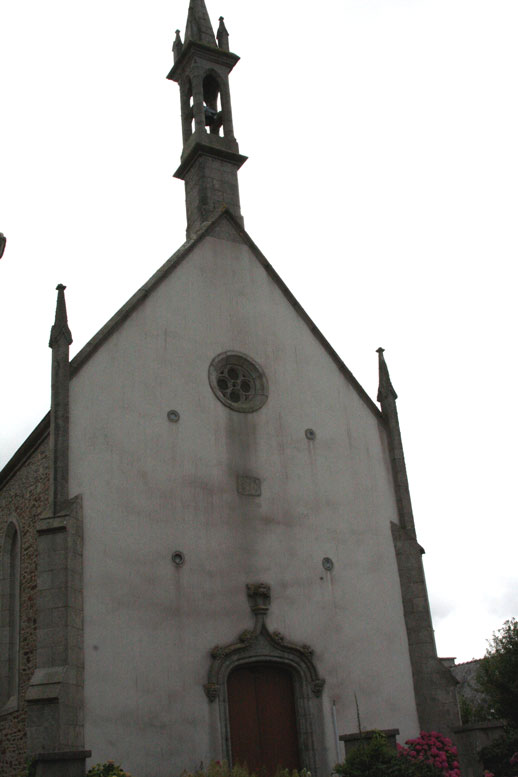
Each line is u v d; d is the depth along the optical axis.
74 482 17.70
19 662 18.83
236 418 20.56
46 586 16.58
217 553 18.91
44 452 19.28
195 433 19.81
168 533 18.48
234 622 18.47
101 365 19.11
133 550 17.88
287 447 21.02
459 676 41.38
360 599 20.30
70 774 13.11
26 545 19.66
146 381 19.64
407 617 20.73
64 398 18.17
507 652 28.62
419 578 21.14
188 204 24.66
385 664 19.89
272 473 20.50
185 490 19.11
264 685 18.62
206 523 19.05
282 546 19.83
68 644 16.03
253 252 23.02
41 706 15.31
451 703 19.83
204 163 24.27
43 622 16.30
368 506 21.58
